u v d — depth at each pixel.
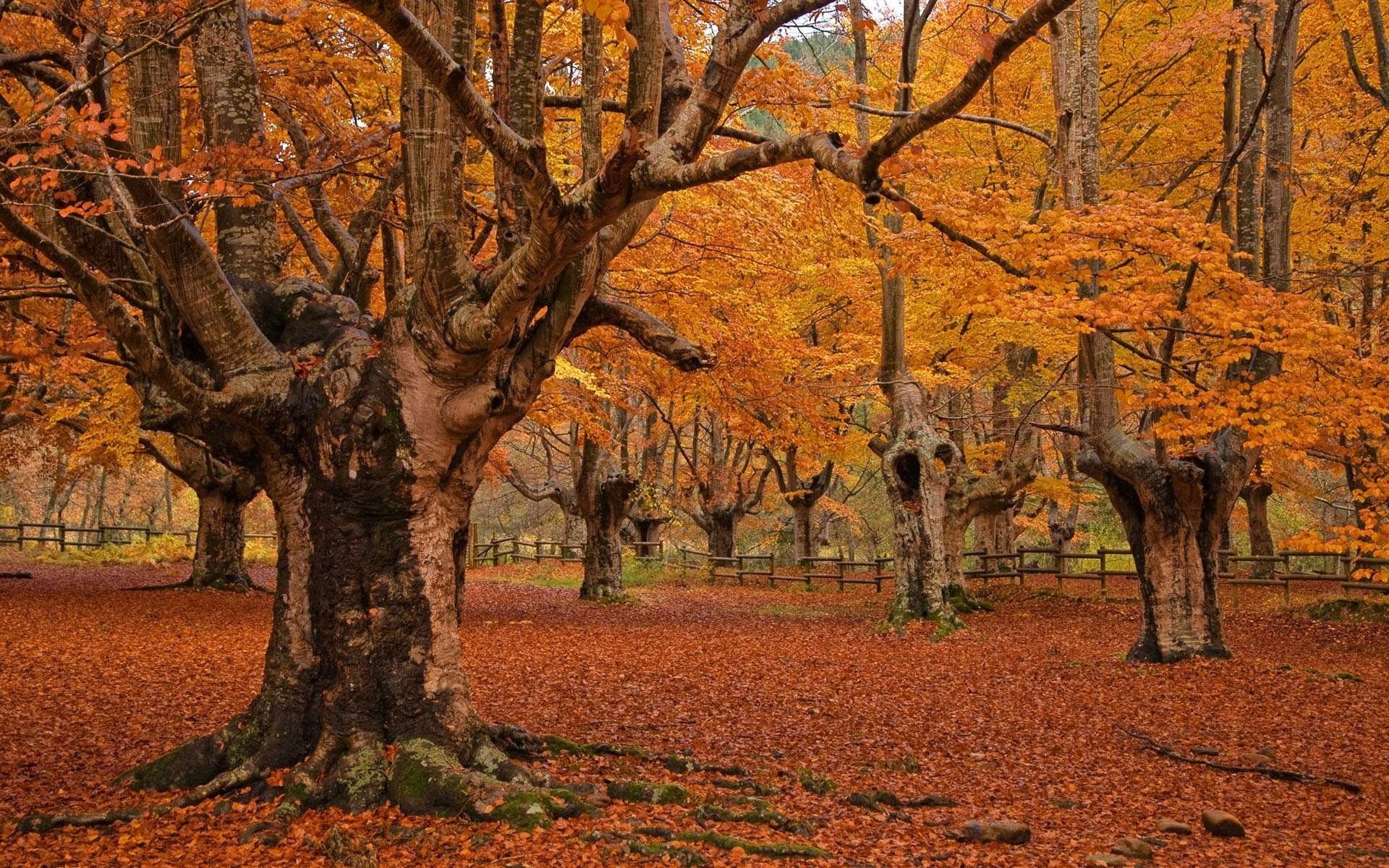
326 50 10.12
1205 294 9.72
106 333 8.84
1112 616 16.58
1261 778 7.38
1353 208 17.03
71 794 6.11
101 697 8.85
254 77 6.82
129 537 37.53
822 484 27.19
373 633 6.06
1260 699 9.75
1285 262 12.40
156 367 5.39
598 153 6.45
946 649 13.57
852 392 17.30
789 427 15.65
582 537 34.66
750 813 5.87
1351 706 9.42
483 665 11.52
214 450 6.27
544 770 6.55
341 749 5.95
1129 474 11.57
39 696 8.80
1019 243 9.33
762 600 21.20
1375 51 16.31
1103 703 9.80
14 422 18.34
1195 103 16.81
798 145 4.58
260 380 5.98
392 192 7.53
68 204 6.25
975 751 8.10
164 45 5.70
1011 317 8.52
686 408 24.84
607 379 15.66
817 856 5.27
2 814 5.72
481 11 10.27
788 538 35.38
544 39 11.32
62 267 4.94
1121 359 16.33
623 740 8.09
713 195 12.38
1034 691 10.48
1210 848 5.87
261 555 29.28
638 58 5.88
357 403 5.96
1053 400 20.94
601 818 5.62
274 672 6.16
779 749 8.00
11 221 4.70
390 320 6.02
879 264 16.23
